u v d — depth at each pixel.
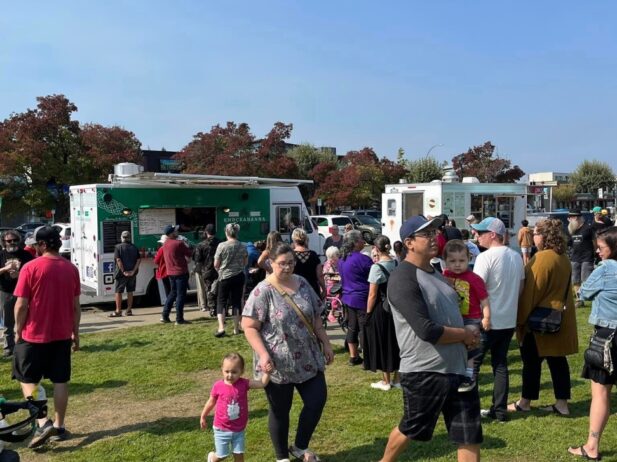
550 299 4.83
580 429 4.71
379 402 5.54
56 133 26.31
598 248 4.24
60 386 4.75
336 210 34.81
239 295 8.70
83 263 11.96
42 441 4.57
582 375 4.23
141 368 6.94
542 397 5.55
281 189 13.77
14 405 3.29
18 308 4.57
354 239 6.79
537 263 4.82
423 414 3.32
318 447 4.52
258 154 30.77
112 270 11.51
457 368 3.29
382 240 5.84
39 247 4.75
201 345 8.05
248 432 4.85
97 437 4.84
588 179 57.97
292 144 42.59
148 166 40.47
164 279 10.87
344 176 33.56
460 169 40.00
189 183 12.09
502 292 4.77
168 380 6.45
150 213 11.95
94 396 5.92
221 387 3.97
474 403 3.33
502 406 4.91
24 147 25.22
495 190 17.59
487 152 40.12
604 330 4.03
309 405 4.07
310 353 4.05
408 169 40.66
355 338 6.86
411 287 3.25
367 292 6.66
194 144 31.48
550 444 4.41
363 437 4.68
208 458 4.09
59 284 4.69
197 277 11.10
